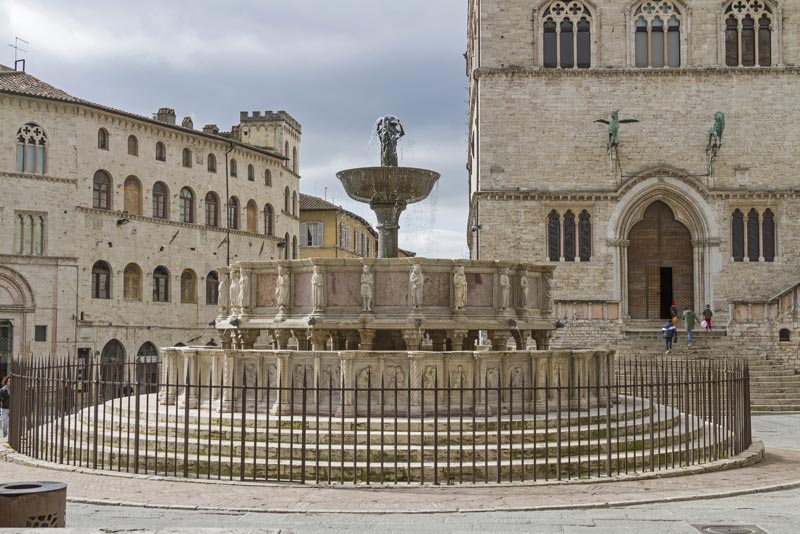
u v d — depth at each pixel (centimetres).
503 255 5531
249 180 8019
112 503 1686
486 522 1519
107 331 6500
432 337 2828
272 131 8544
